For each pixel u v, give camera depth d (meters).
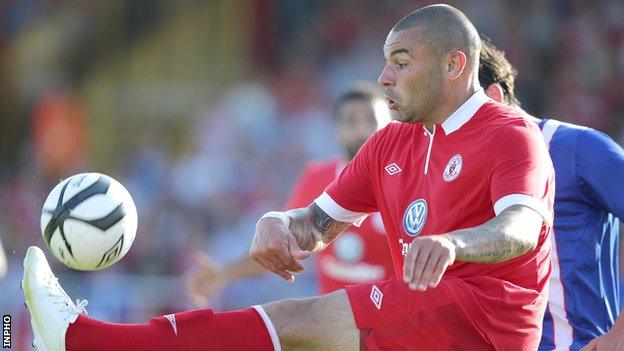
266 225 17.67
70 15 69.00
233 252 52.47
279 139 59.50
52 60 68.06
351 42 63.38
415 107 16.92
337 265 28.06
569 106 56.56
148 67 67.44
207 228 54.84
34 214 50.53
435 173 16.95
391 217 17.70
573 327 18.86
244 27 66.56
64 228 17.11
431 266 14.23
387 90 17.05
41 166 63.47
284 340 16.45
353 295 16.69
